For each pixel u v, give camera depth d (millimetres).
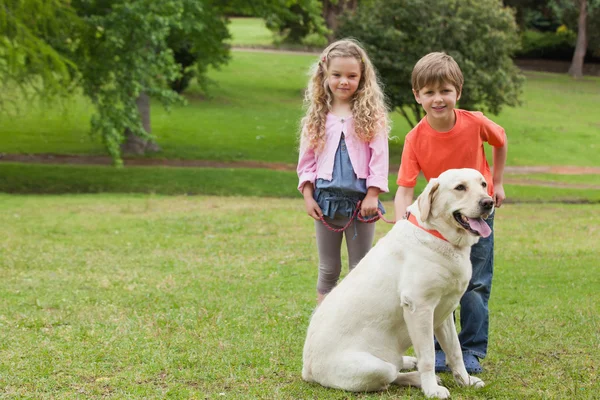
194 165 23672
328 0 36469
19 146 25609
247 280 8195
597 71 51438
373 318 4215
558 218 14594
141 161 24062
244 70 44438
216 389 4402
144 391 4320
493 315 6484
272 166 23984
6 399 4215
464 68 23906
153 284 7895
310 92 5066
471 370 4688
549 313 6523
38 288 7637
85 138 27422
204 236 11719
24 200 16438
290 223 13141
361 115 4898
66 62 19016
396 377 4348
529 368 4793
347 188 4887
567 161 27000
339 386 4234
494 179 4863
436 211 4082
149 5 18922
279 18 27516
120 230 12219
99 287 7695
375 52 24266
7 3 17562
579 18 48938
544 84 45500
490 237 4781
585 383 4441
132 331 5738
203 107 34312
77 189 19234
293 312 6531
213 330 5793
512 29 24828
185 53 33844
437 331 4371
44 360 4934
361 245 5051
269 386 4414
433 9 24141
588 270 8930
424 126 4688
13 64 17672
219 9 25906
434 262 4082
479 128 4625
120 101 19812
